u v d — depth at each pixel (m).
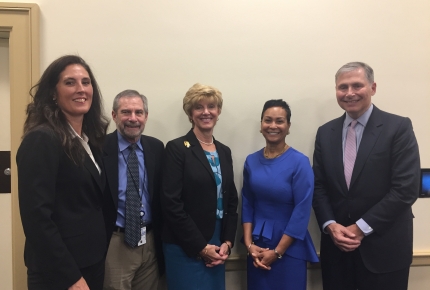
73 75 1.16
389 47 1.98
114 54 1.83
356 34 1.97
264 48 1.92
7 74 1.94
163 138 1.89
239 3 1.90
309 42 1.95
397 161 1.51
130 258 1.51
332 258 1.67
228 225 1.63
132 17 1.83
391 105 2.00
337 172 1.61
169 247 1.55
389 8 1.97
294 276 1.55
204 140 1.64
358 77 1.54
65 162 1.11
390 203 1.47
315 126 1.98
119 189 1.51
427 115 2.01
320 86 1.96
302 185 1.56
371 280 1.54
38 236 1.00
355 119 1.63
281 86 1.94
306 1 1.94
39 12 1.76
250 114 1.93
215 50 1.89
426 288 2.07
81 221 1.15
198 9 1.87
